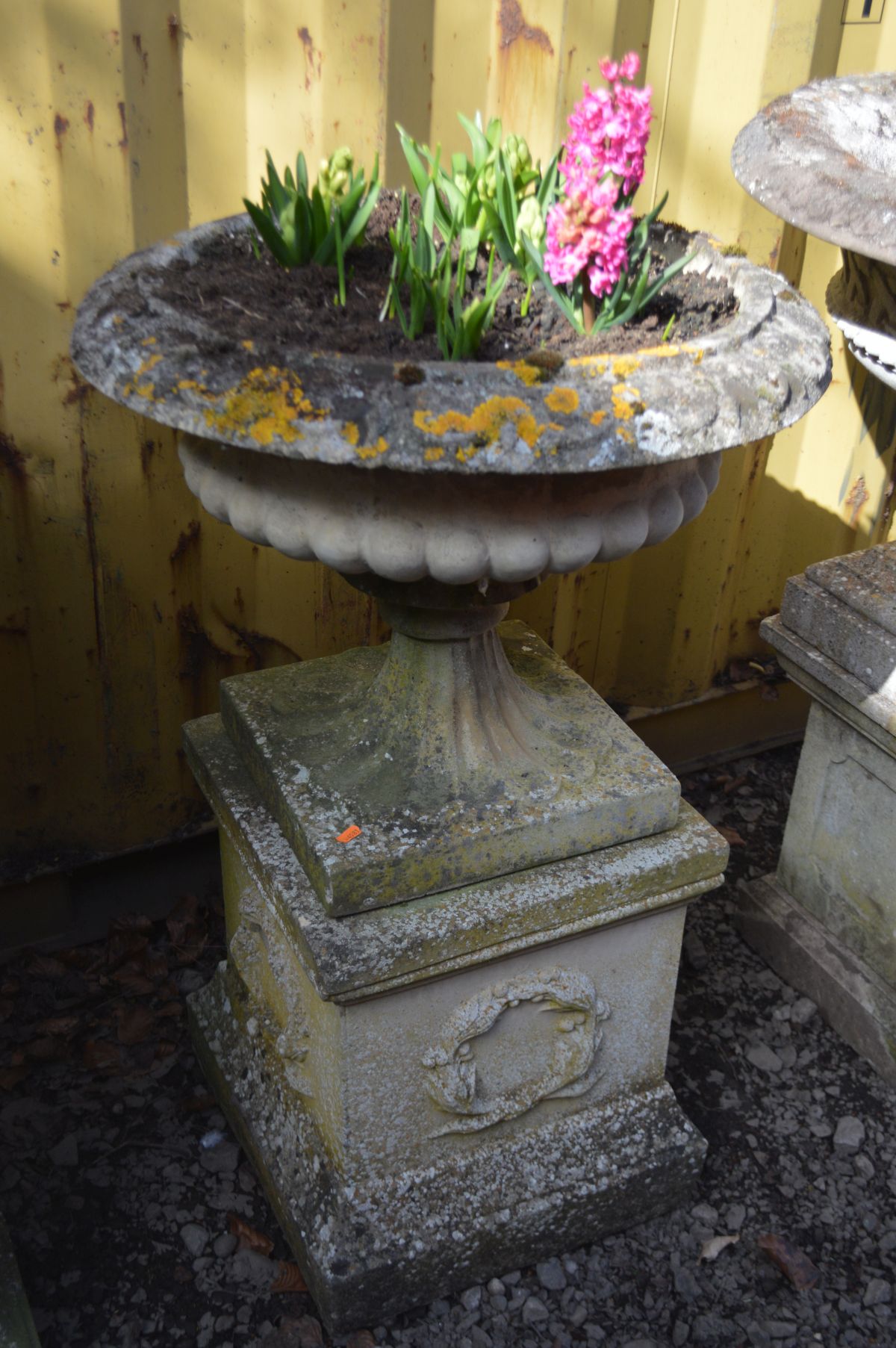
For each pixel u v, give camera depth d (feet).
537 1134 6.57
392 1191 6.25
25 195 6.24
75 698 7.56
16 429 6.73
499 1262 6.52
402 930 5.49
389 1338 6.33
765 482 9.21
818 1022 8.20
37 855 7.98
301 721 6.29
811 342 5.01
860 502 9.68
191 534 7.40
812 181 6.09
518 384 4.32
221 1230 6.79
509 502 4.55
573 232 4.80
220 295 5.14
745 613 9.87
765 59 7.61
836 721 7.60
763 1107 7.61
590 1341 6.36
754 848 9.65
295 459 4.52
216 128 6.54
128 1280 6.53
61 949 8.32
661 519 4.96
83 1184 6.97
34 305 6.49
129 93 6.24
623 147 4.83
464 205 5.55
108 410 6.83
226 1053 7.20
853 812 7.70
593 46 7.24
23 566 7.07
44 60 5.99
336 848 5.49
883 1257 6.80
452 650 5.79
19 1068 7.55
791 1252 6.73
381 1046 5.82
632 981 6.41
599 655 9.41
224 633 7.82
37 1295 6.44
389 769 5.87
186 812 8.29
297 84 6.61
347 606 8.09
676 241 5.90
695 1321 6.46
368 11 6.55
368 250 5.77
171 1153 7.16
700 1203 7.03
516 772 5.90
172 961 8.36
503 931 5.67
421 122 7.07
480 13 6.88
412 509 4.54
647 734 10.03
